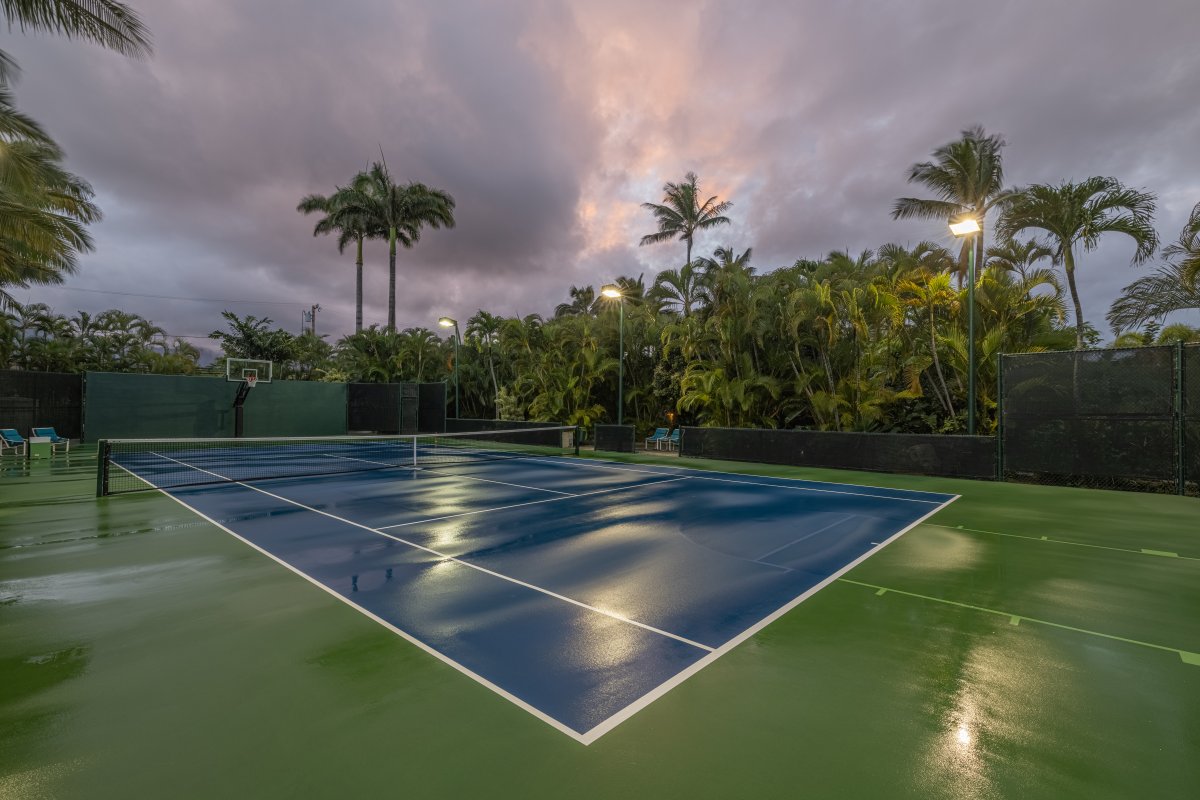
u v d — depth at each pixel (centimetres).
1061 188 1561
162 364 3997
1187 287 1314
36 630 418
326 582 538
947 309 1602
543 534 745
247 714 306
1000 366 1294
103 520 812
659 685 343
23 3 889
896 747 280
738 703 322
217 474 1360
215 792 244
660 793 245
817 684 346
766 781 253
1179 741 287
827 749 278
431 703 320
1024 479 1262
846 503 992
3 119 1112
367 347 3259
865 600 499
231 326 3791
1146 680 354
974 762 269
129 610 460
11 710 308
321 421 2864
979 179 2155
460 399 3144
